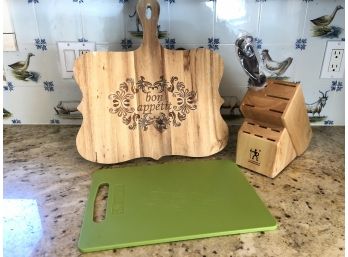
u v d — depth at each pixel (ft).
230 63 2.76
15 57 2.70
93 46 2.68
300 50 2.72
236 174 2.23
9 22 2.58
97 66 2.20
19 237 1.67
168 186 2.09
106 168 2.34
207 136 2.42
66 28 2.62
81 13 2.57
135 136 2.34
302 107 2.23
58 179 2.21
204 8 2.56
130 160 2.44
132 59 2.23
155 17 2.19
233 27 2.63
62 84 2.82
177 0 2.54
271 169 2.17
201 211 1.85
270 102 2.12
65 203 1.95
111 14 2.58
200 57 2.30
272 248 1.61
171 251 1.60
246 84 2.83
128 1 2.54
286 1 2.56
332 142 2.72
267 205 1.93
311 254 1.56
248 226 1.72
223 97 2.87
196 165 2.35
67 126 2.96
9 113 2.92
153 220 1.78
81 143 2.29
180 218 1.79
